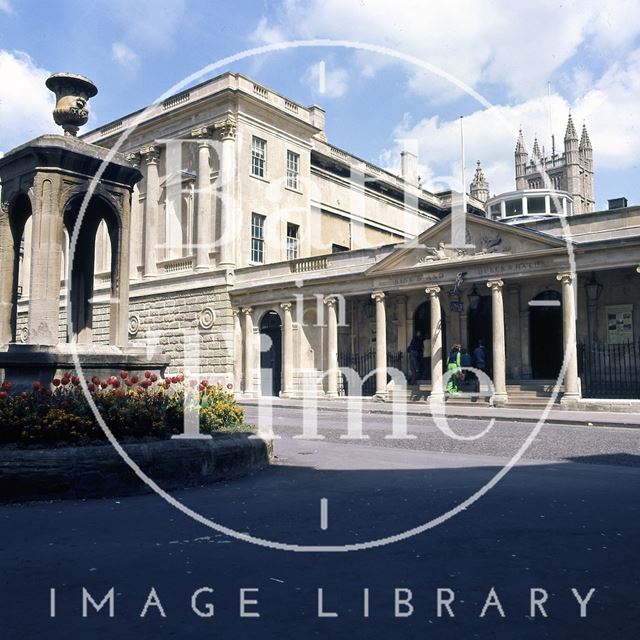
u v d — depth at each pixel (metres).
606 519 6.79
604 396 27.84
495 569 5.07
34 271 11.82
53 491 7.70
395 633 3.84
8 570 4.99
